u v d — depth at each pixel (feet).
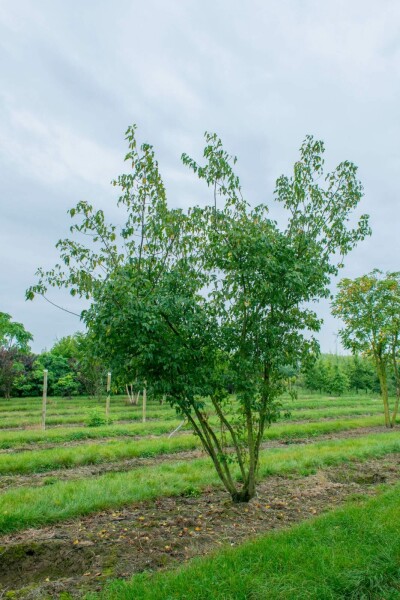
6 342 96.63
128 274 21.72
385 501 22.63
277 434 50.39
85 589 14.93
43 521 21.21
